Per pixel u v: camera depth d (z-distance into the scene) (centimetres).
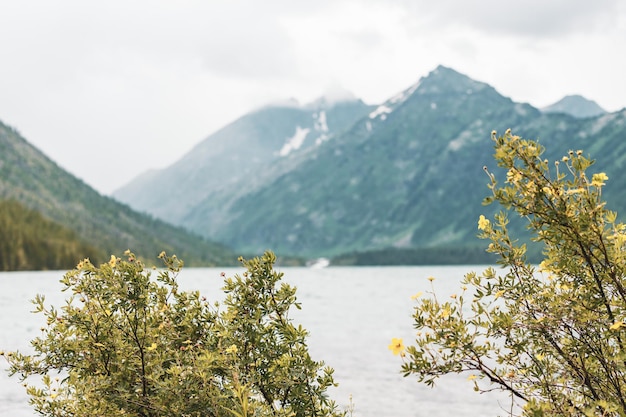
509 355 504
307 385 571
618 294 468
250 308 614
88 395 593
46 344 617
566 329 493
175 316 633
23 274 16138
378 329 3600
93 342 598
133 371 586
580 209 452
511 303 507
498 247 504
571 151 448
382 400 1619
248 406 447
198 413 524
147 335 609
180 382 533
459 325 471
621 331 453
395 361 2309
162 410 525
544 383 493
